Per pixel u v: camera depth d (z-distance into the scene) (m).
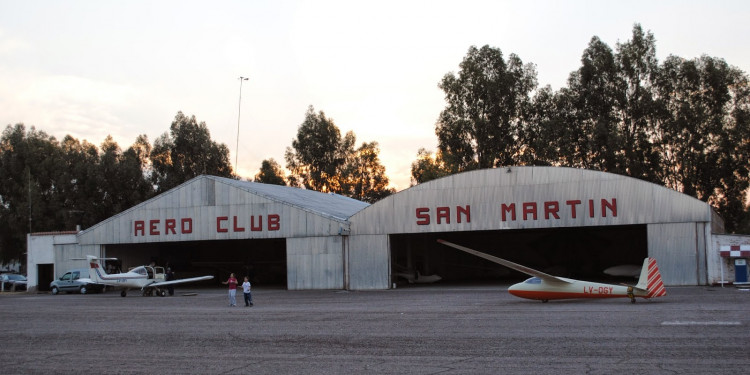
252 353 14.38
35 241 47.56
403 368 12.09
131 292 42.78
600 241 47.19
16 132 78.06
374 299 30.08
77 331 19.64
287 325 19.62
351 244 38.78
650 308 21.14
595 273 49.06
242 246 55.78
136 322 21.83
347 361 13.00
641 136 59.38
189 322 21.31
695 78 58.81
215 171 82.38
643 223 33.28
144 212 44.06
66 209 72.25
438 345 14.61
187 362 13.48
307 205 43.34
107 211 75.12
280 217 40.44
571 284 24.56
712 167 58.31
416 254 47.59
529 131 63.03
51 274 48.41
